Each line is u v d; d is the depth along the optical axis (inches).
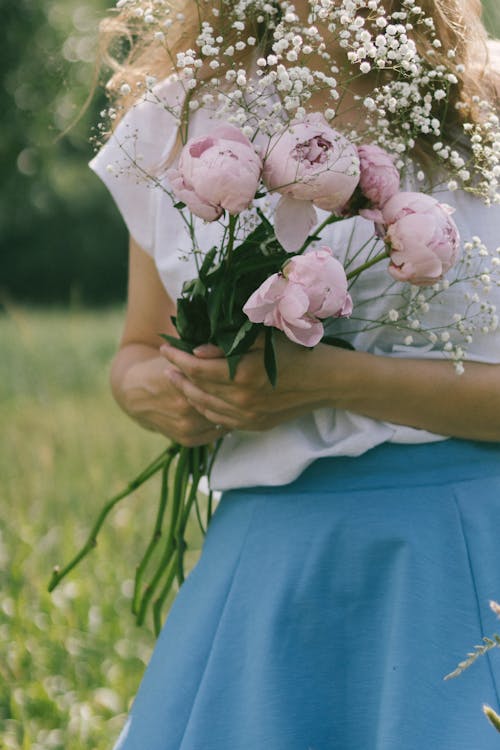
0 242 946.1
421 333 63.6
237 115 59.0
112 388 78.8
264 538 65.5
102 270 966.4
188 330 64.0
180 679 64.6
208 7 70.1
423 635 61.1
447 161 65.5
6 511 160.9
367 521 63.4
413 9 58.7
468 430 64.6
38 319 605.6
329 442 65.3
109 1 510.3
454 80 59.2
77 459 187.5
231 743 62.1
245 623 64.3
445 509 63.8
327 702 61.9
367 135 61.3
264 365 60.7
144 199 72.6
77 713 109.1
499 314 65.4
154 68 74.9
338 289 53.7
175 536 79.0
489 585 62.4
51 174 786.8
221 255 60.2
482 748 57.7
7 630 123.5
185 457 75.5
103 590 138.2
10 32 628.7
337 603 63.0
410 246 55.0
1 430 208.2
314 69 67.2
